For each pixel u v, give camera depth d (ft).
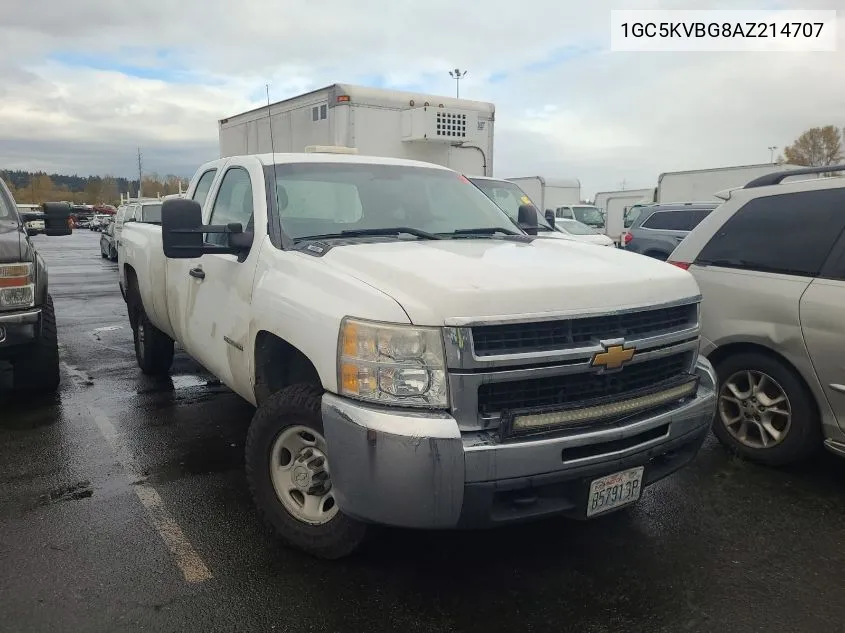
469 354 8.52
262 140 37.73
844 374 12.94
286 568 10.50
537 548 11.26
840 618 9.43
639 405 9.66
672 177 77.97
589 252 11.92
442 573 10.46
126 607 9.45
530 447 8.64
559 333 9.18
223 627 9.09
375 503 8.74
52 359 19.12
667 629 9.20
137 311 21.49
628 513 12.57
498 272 9.53
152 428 16.98
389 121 33.01
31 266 17.17
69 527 11.71
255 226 12.48
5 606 9.40
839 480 14.11
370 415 8.66
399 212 13.60
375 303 8.94
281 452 10.93
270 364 11.66
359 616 9.39
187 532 11.59
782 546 11.40
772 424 14.61
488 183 32.53
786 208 14.69
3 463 14.58
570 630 9.17
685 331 10.63
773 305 14.06
